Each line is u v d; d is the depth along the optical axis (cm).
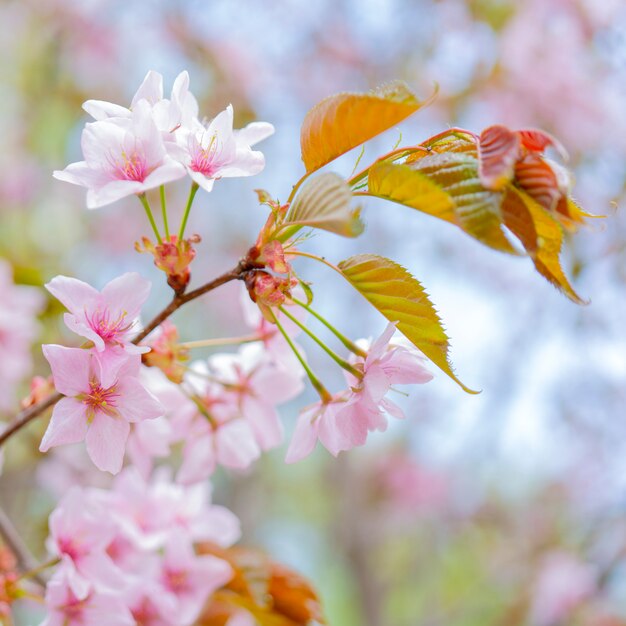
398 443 211
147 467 74
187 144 65
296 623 78
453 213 61
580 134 164
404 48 175
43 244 186
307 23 185
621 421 180
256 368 73
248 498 181
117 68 195
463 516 203
